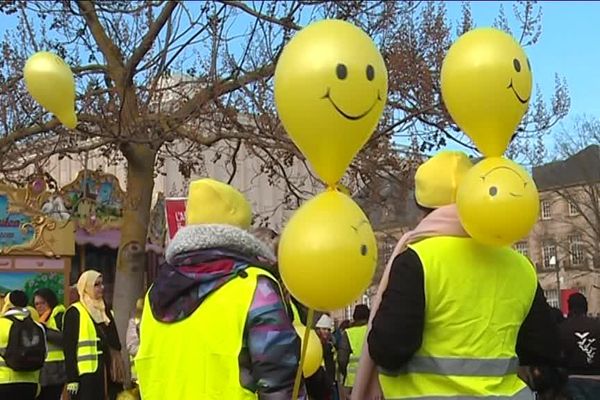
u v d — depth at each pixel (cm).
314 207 286
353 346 1040
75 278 1712
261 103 1025
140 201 1115
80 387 802
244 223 321
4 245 1391
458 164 326
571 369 716
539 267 5162
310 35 287
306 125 285
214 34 998
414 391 301
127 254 1112
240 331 284
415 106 1064
